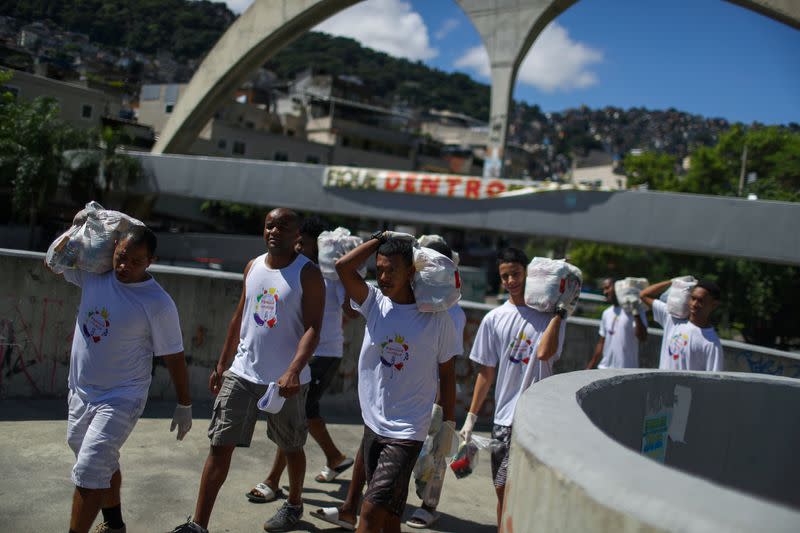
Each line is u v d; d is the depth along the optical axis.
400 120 63.34
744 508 1.05
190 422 3.28
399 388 3.04
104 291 3.05
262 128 54.69
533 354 3.69
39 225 30.14
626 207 19.33
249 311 3.52
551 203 20.62
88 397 3.04
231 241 34.41
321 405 6.56
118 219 3.05
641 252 37.47
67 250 3.04
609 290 6.77
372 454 3.10
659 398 2.62
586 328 7.39
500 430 3.72
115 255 3.02
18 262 5.61
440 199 22.61
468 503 4.49
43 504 3.61
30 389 5.69
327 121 56.00
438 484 4.02
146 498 3.86
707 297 4.83
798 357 6.91
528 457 1.48
